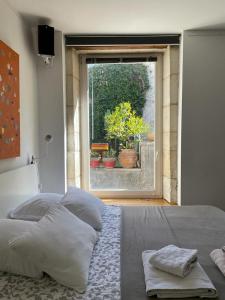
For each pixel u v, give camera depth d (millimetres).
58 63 3105
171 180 3377
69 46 3262
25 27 2771
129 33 3182
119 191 3676
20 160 2578
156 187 3678
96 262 1489
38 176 3061
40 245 1326
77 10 2580
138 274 1346
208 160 3209
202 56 3148
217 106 3184
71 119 3316
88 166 3664
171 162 3371
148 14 2697
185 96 3174
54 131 3148
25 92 2734
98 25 2949
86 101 3607
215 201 3230
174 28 3064
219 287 1221
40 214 1982
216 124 3195
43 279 1335
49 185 3170
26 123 2750
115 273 1379
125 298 1163
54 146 3154
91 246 1569
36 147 3068
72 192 2236
